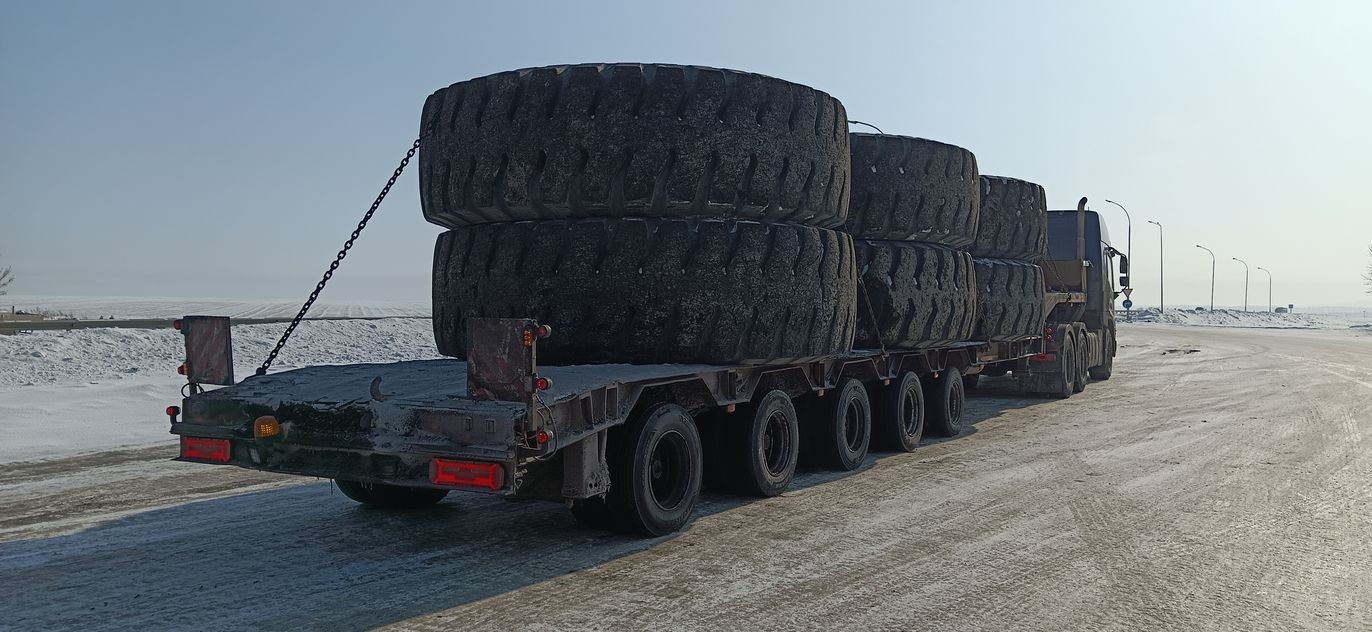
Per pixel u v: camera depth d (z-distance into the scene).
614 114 6.88
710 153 7.01
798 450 9.27
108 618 4.93
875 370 10.16
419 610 5.08
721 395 7.37
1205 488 8.56
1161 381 20.64
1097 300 19.70
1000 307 12.98
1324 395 17.12
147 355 20.72
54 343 20.17
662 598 5.30
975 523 7.18
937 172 10.68
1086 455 10.47
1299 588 5.58
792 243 7.52
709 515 7.44
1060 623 4.94
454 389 5.91
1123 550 6.41
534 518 7.28
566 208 7.04
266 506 7.66
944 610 5.13
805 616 5.01
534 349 5.33
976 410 15.16
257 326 26.73
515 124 7.04
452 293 7.67
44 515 7.26
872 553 6.29
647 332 6.93
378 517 7.29
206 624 4.84
